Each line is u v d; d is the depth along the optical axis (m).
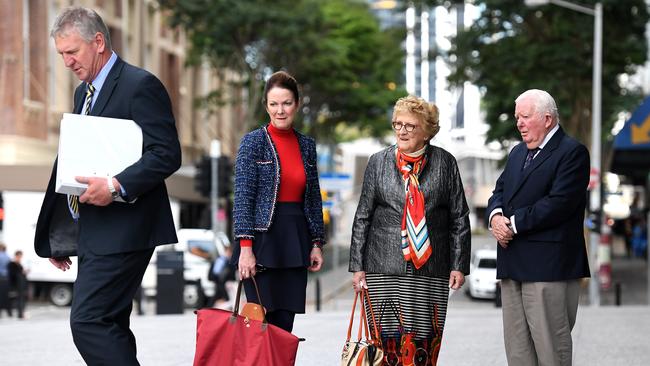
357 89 63.81
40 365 13.96
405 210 9.30
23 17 47.62
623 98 48.34
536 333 9.17
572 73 45.19
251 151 9.20
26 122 47.75
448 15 46.38
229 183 38.16
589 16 44.97
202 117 75.44
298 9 54.19
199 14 52.03
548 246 9.09
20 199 40.06
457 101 145.12
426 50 46.72
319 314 25.89
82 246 7.95
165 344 16.58
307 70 57.91
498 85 46.19
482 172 153.25
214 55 55.62
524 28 46.78
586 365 13.15
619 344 15.84
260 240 9.13
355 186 84.06
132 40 61.44
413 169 9.36
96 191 7.61
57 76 52.03
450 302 44.69
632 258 74.75
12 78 46.75
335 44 56.72
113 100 7.93
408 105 9.27
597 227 40.19
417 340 9.34
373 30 64.50
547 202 8.98
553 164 9.09
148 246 7.95
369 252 9.45
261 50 55.50
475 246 80.12
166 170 7.84
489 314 26.20
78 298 7.81
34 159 48.12
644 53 46.78
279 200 9.22
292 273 9.28
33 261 39.19
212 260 39.75
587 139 48.81
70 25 7.87
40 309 37.72
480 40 45.25
